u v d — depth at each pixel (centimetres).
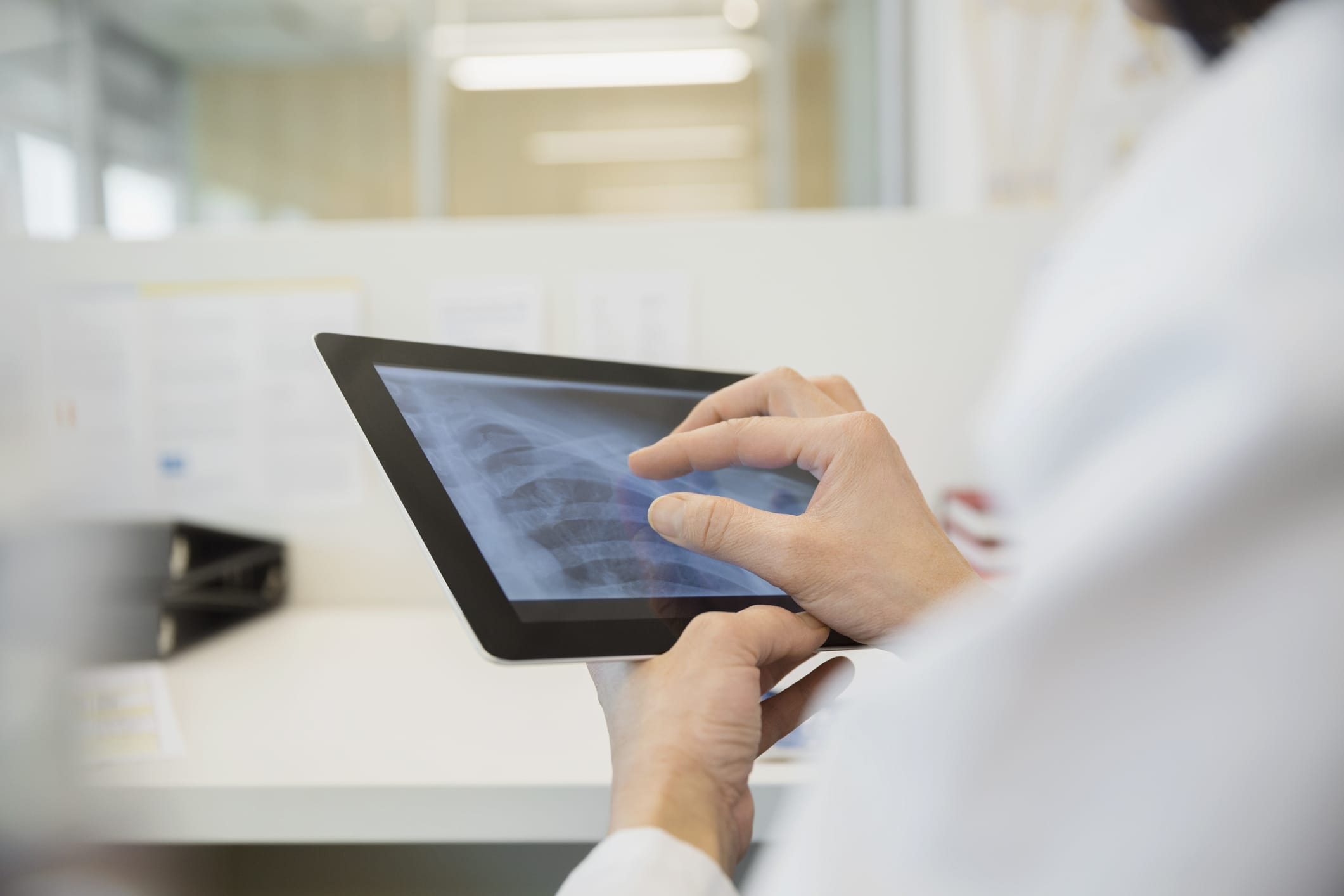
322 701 68
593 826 53
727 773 31
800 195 285
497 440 40
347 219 301
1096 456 18
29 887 34
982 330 97
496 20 289
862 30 263
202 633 84
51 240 97
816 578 35
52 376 96
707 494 42
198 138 299
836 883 21
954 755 18
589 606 35
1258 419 15
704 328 97
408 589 99
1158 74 192
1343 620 15
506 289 97
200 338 98
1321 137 17
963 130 205
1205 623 16
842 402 49
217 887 73
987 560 79
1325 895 16
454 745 59
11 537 41
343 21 295
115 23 288
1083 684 17
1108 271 20
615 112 294
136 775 53
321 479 99
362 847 79
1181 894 16
